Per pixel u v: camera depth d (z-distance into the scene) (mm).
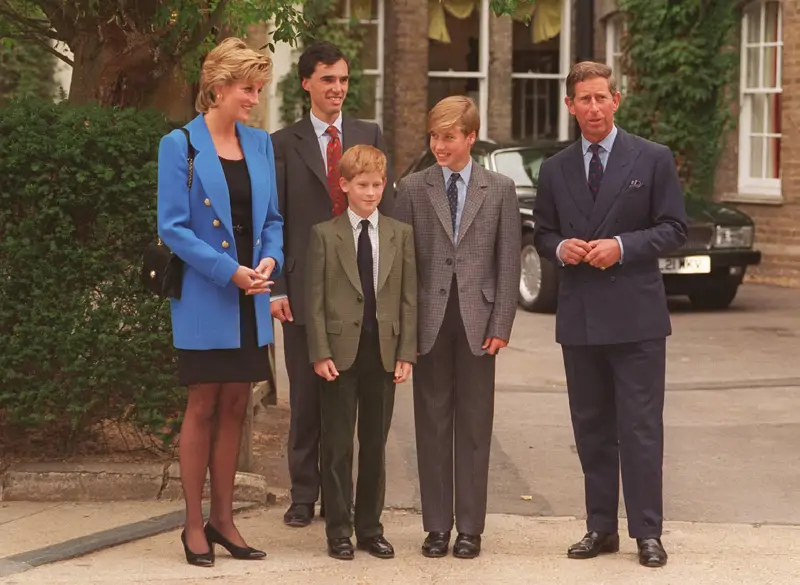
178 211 8953
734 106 27594
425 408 9484
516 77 31234
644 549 9211
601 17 30078
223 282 8852
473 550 9383
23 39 13961
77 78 12719
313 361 9234
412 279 9352
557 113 31500
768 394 15586
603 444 9500
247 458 11070
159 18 12109
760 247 26828
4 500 10680
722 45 27609
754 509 10781
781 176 26484
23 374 10891
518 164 23203
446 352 9445
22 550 9359
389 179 10305
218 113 9109
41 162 10578
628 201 9242
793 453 12711
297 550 9555
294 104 28500
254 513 10617
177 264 9055
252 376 9133
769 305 23344
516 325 20750
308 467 10266
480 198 9422
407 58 29422
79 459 11109
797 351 18547
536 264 22016
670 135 28094
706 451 12766
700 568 9125
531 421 14164
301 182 10234
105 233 10734
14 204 10727
